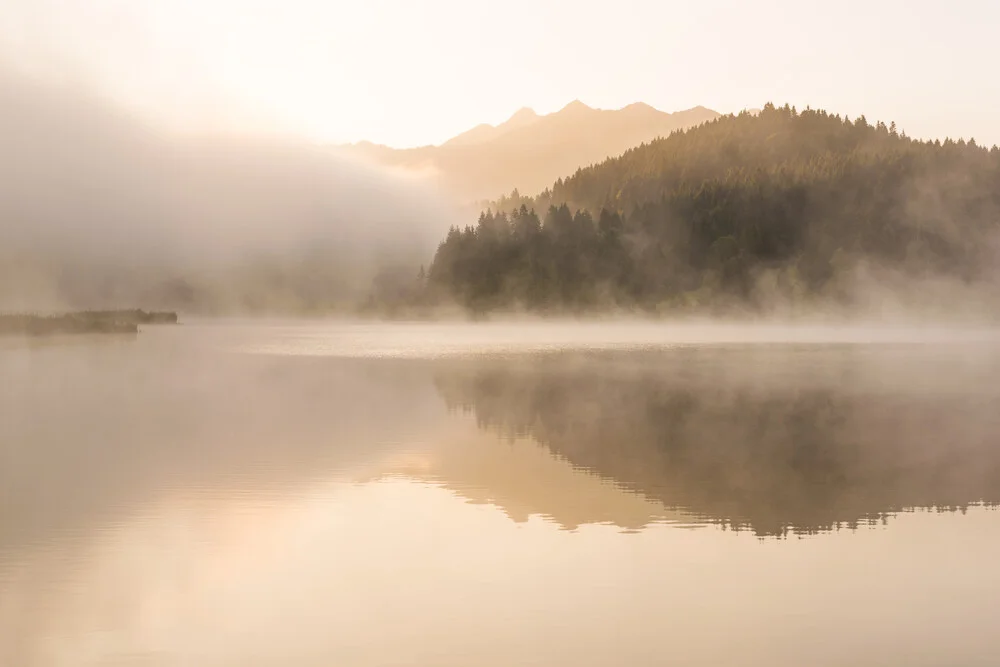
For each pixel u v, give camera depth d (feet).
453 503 59.11
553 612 39.27
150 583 42.75
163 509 56.75
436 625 37.76
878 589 42.22
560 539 50.57
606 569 45.16
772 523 54.08
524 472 69.51
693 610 39.45
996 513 56.65
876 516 56.08
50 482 64.95
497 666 33.78
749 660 34.27
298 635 36.70
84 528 52.26
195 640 36.09
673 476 68.44
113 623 37.81
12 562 45.83
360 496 60.90
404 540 50.19
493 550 48.39
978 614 39.04
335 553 47.78
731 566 45.68
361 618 38.55
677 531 52.42
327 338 390.01
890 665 33.91
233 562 46.14
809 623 38.04
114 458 74.95
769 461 74.59
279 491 62.39
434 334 454.40
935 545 49.39
